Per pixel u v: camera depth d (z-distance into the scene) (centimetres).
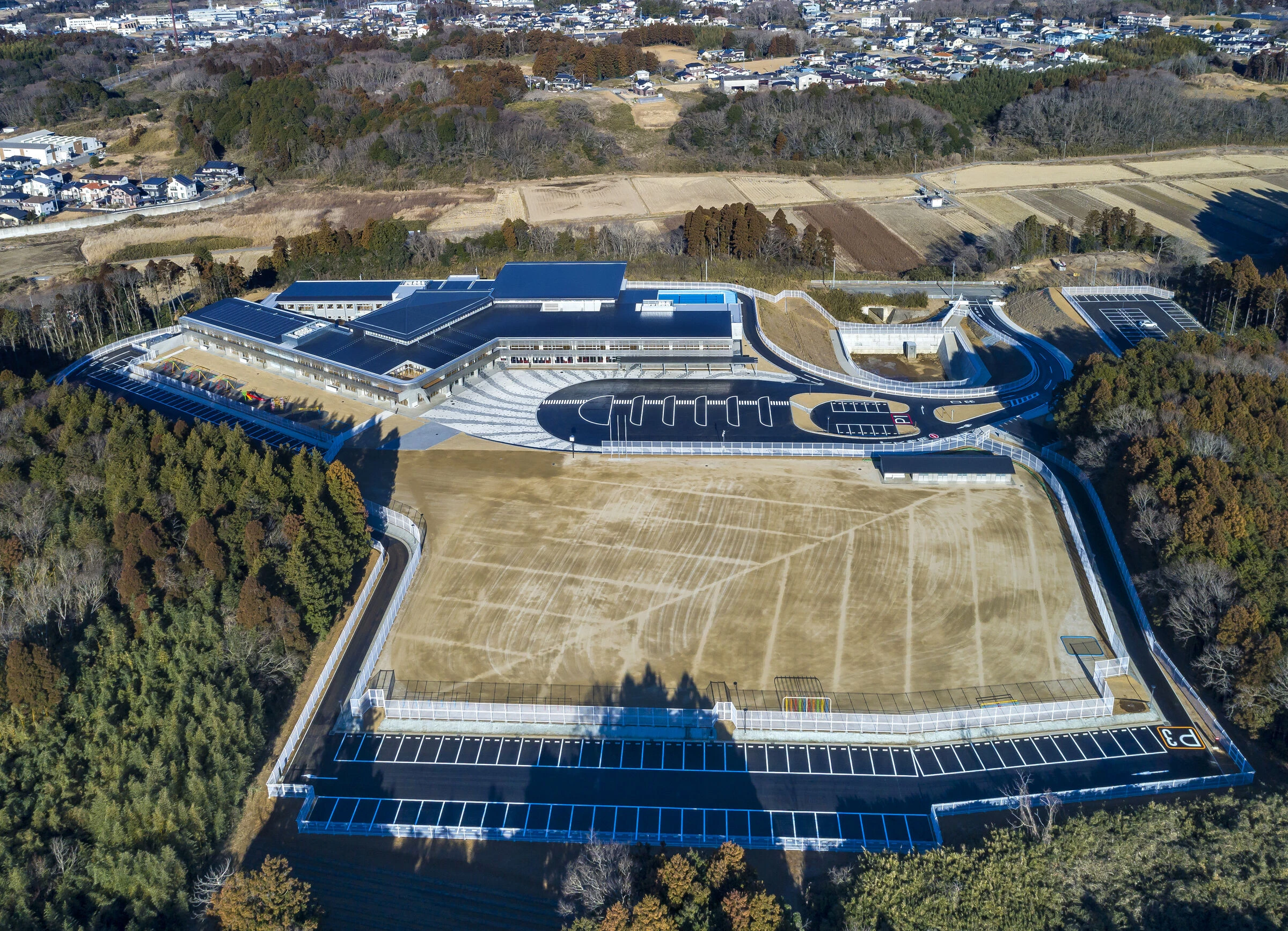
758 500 12362
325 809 8288
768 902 6419
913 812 8119
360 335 16550
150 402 15475
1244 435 11712
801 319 18525
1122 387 13038
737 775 8538
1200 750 8612
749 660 9675
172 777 8144
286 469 11644
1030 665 9544
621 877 6931
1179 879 6906
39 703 8650
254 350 16650
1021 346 16825
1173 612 9544
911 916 6638
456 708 9038
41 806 7975
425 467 13400
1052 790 8219
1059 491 12188
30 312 18000
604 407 15088
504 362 16638
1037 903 6819
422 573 11081
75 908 7381
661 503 12344
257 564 10112
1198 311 17738
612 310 17525
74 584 10044
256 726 8838
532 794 8400
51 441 12544
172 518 10956
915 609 10338
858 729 8831
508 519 12088
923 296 19350
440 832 8031
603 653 9819
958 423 14438
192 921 7394
